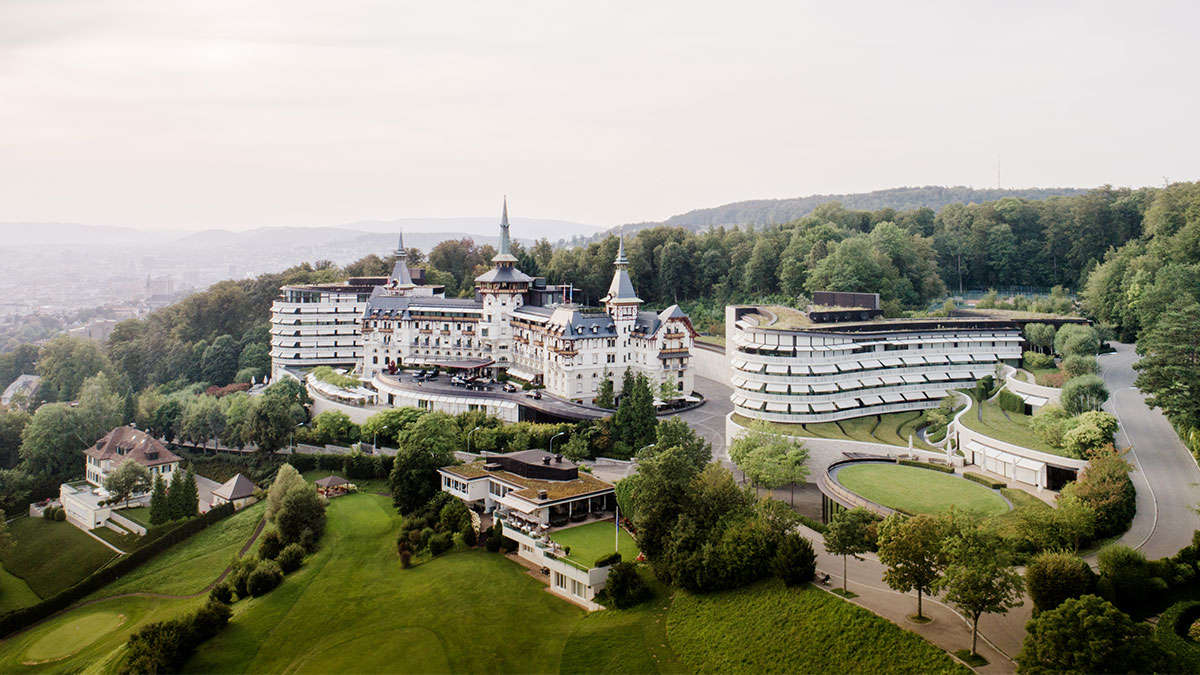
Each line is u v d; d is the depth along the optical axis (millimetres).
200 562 157500
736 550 102750
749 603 98438
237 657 113000
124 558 161125
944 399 170250
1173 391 120750
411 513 152250
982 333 187000
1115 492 101000
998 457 127562
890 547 85188
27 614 145000
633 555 122188
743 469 144500
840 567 101188
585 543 127812
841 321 189875
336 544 147375
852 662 82312
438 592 122750
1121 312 192750
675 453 120375
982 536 80750
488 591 121062
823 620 88812
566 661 100812
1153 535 97938
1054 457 119125
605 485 144625
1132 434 126062
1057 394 148625
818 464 154750
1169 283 166500
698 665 93250
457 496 152375
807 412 169000
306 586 131375
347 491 177375
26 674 126688
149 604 145625
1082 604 69312
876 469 131625
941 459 139625
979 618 84438
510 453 167375
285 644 114750
